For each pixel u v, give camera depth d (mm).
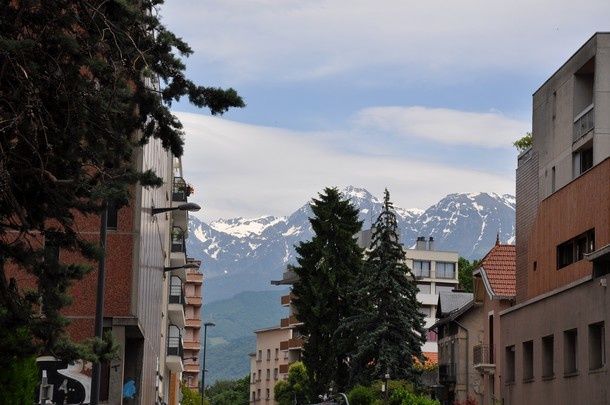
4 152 22297
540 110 62594
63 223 24891
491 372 74062
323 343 87562
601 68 54375
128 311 47031
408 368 77562
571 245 55906
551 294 52812
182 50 25594
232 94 25938
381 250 79312
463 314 82250
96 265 47031
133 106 25453
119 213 47406
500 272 74875
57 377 44094
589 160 56375
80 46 23516
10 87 22547
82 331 46719
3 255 24453
